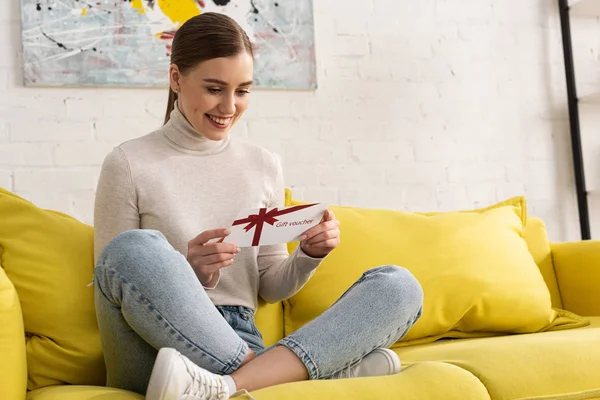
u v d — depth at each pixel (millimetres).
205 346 1456
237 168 1932
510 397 1515
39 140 2521
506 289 2096
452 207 2969
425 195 2939
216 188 1880
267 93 2773
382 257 2115
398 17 2955
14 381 1432
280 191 2020
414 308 1635
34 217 1840
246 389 1441
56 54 2527
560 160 3109
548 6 3137
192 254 1647
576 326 2164
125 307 1445
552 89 3121
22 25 2498
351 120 2869
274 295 1913
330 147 2838
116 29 2594
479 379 1543
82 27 2559
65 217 1945
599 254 2342
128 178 1798
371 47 2914
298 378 1491
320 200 2814
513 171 3047
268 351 1506
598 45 3139
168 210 1806
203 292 1490
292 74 2783
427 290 2053
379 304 1578
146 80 2619
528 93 3092
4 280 1465
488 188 3014
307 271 1851
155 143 1883
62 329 1746
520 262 2184
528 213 3053
